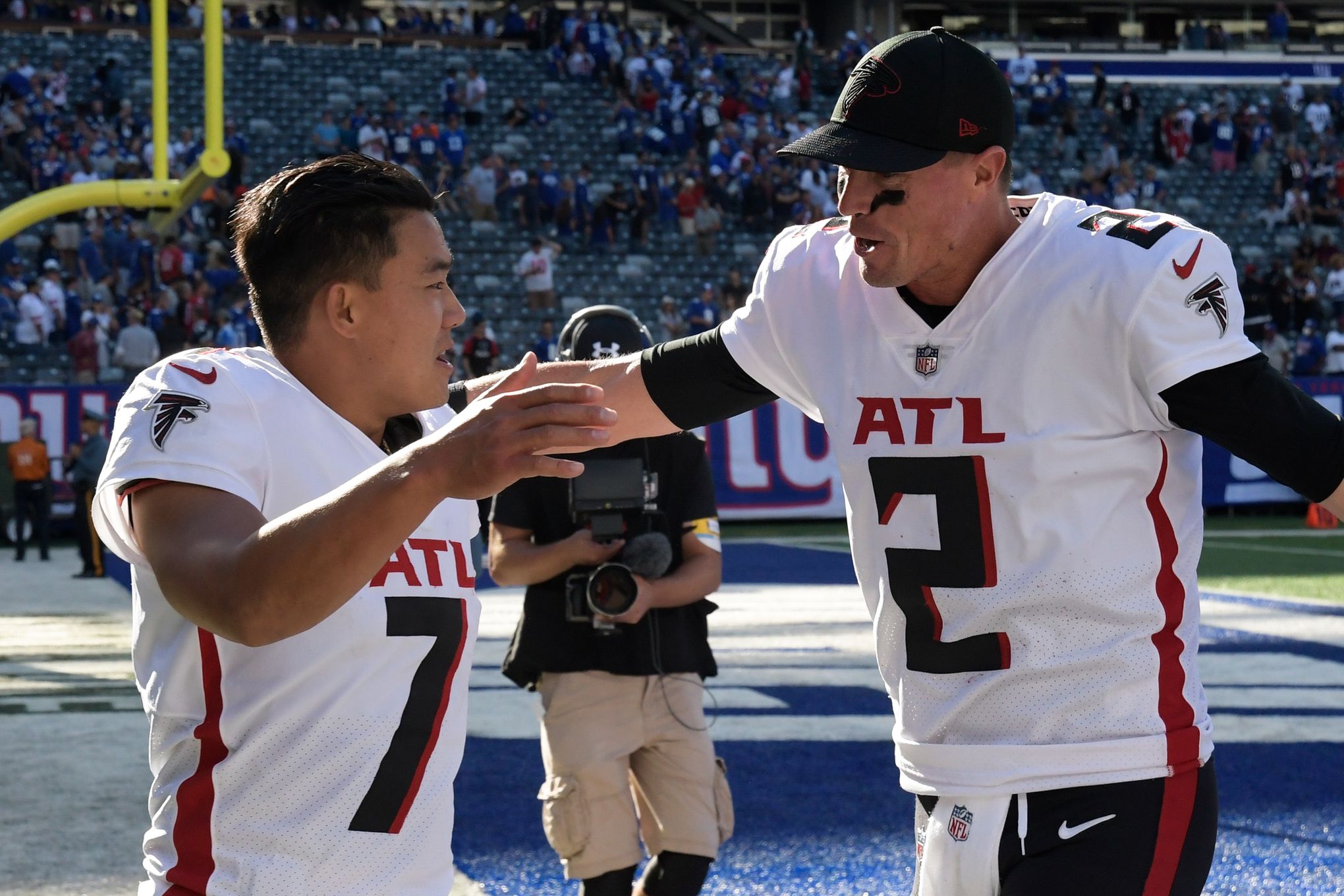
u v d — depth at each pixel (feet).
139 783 17.78
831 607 36.09
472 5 121.08
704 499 11.97
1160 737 7.57
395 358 6.21
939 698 7.92
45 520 53.31
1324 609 35.68
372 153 84.07
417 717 6.27
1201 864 7.59
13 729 20.98
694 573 11.65
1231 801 17.38
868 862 14.93
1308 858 15.10
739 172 90.48
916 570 7.89
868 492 8.05
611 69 100.53
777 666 26.84
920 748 7.94
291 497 6.01
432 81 97.40
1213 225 97.45
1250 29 137.18
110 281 69.92
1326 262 90.84
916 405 7.86
